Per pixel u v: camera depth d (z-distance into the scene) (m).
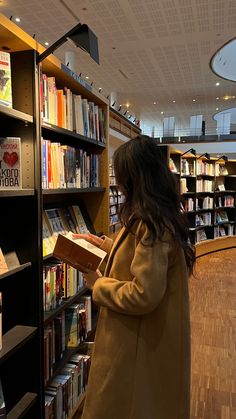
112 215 7.42
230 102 13.24
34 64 1.35
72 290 1.88
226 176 8.18
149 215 1.03
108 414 1.15
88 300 2.14
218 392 2.32
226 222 7.91
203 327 3.39
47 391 1.73
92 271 1.27
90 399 1.20
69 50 7.62
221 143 13.08
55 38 6.93
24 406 1.40
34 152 1.38
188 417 1.16
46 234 1.73
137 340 1.14
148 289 1.01
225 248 7.89
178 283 1.14
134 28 6.46
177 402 1.14
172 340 1.12
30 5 5.55
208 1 5.46
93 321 2.31
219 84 10.66
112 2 5.48
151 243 1.02
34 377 1.48
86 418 1.20
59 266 1.72
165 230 1.04
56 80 1.79
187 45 7.34
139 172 1.07
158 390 1.14
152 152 1.10
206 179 7.45
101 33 6.68
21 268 1.33
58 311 1.65
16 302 1.47
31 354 1.47
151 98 12.58
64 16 5.96
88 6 5.61
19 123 1.38
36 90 1.36
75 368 1.95
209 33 6.71
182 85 10.77
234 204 8.13
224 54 9.15
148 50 7.66
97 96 2.15
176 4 5.54
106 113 2.33
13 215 1.44
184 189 6.38
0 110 1.14
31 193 1.35
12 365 1.50
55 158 1.64
